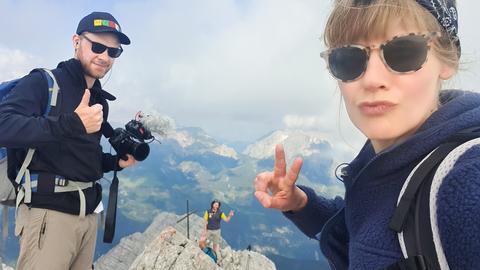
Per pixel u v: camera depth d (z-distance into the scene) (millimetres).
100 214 1365
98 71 1279
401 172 380
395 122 385
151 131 1403
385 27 378
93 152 1209
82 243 1255
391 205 376
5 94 1142
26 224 1109
